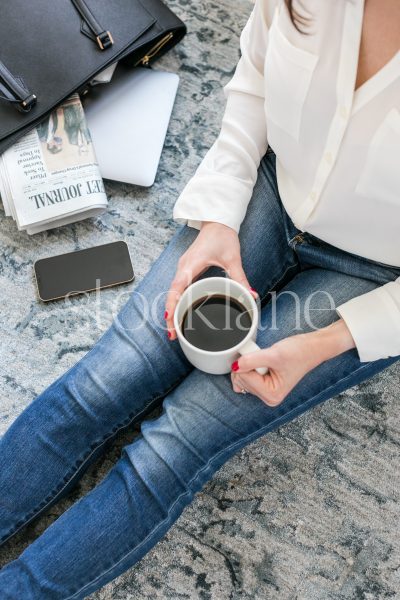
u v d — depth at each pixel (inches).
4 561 40.5
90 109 50.4
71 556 33.7
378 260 33.9
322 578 40.4
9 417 44.2
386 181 28.1
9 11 46.2
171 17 49.9
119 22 47.4
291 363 31.1
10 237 48.7
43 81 46.1
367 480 42.9
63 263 47.5
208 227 35.3
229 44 55.3
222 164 35.5
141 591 40.0
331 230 33.4
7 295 47.1
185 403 35.1
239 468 42.9
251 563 40.7
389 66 24.5
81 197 46.9
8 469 35.6
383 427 44.3
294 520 41.8
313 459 43.3
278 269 39.2
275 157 38.8
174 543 41.0
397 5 23.6
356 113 26.6
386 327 31.5
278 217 38.2
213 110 53.1
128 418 37.6
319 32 26.1
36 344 45.9
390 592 40.2
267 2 30.6
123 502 34.2
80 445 36.7
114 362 36.2
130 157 49.5
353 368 34.4
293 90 28.1
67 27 46.6
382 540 41.4
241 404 34.5
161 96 51.5
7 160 47.1
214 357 30.5
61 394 36.2
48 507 37.6
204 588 40.1
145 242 48.9
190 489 35.0
